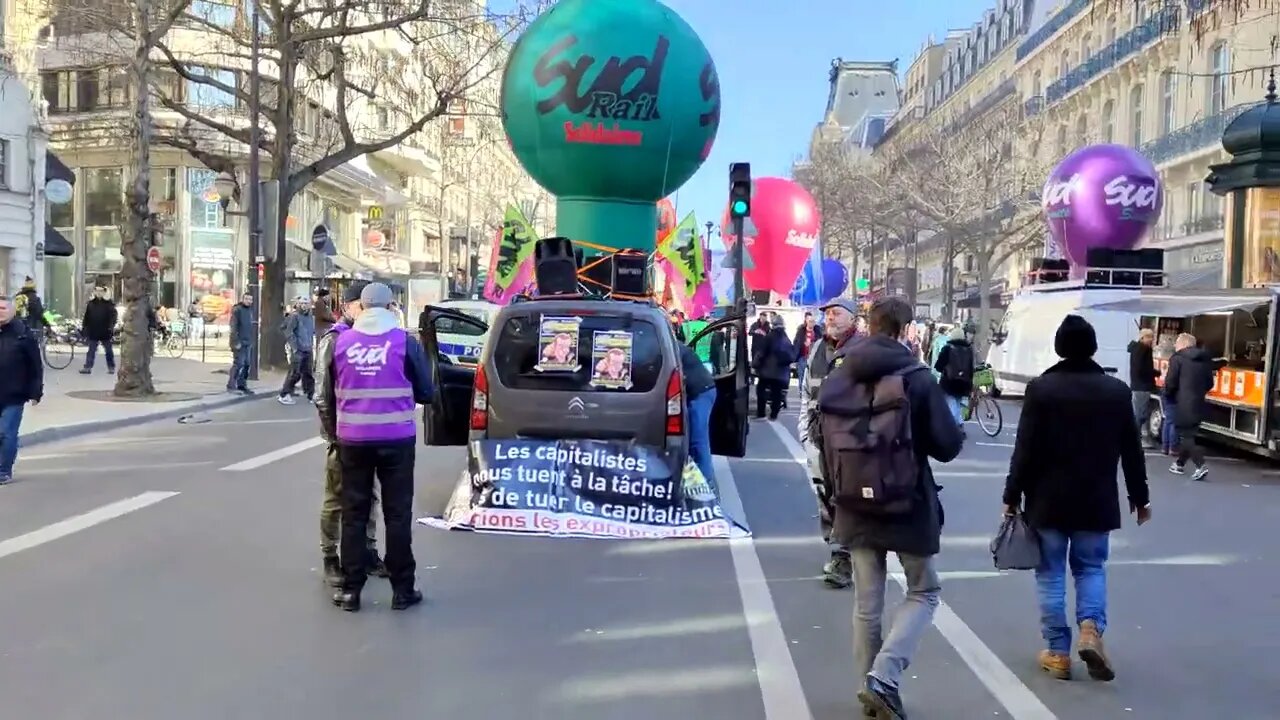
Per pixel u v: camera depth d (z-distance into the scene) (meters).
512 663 5.77
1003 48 57.59
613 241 14.37
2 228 29.94
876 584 5.03
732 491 11.75
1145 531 10.20
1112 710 5.29
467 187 62.09
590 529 8.93
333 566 7.12
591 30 13.71
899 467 4.80
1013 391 26.41
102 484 10.98
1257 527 10.47
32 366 11.09
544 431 9.12
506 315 9.28
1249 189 22.00
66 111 38.53
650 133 13.77
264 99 37.62
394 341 6.66
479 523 8.98
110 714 4.91
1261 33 29.39
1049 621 5.74
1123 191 24.31
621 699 5.26
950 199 41.28
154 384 21.92
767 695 5.35
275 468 12.17
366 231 51.84
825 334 7.41
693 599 7.14
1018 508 5.81
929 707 5.27
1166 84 37.12
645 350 9.12
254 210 24.53
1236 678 5.83
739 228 14.13
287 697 5.18
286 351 27.06
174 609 6.60
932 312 62.22
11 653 5.72
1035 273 27.23
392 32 46.09
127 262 18.84
